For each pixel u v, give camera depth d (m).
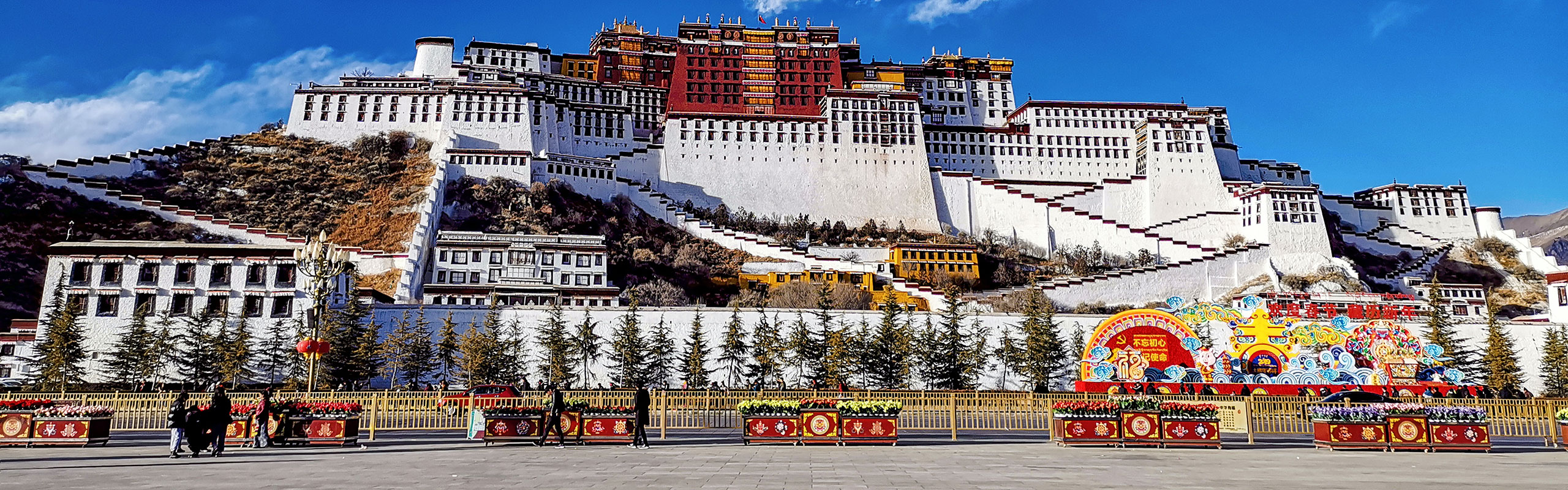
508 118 150.50
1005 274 132.88
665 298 106.69
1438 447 28.08
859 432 29.39
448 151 134.50
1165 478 18.97
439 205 124.06
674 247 131.75
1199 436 28.91
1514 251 156.12
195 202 124.62
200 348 64.56
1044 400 39.00
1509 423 38.00
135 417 36.97
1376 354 47.66
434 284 99.00
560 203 131.25
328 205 128.62
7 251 98.69
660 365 71.31
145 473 19.75
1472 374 74.25
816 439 29.28
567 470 20.27
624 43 190.62
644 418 28.61
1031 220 150.75
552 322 71.12
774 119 158.50
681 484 17.28
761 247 130.50
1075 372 74.81
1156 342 47.09
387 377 69.88
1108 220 147.75
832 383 68.31
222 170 133.75
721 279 120.25
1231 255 132.00
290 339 67.88
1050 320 74.94
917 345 72.12
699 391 41.22
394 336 70.38
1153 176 160.12
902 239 148.88
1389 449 28.05
